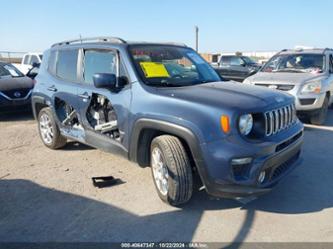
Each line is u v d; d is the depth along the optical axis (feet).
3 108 27.76
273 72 27.25
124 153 13.65
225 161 10.36
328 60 27.43
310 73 25.86
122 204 12.58
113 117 14.58
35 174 15.71
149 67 13.56
